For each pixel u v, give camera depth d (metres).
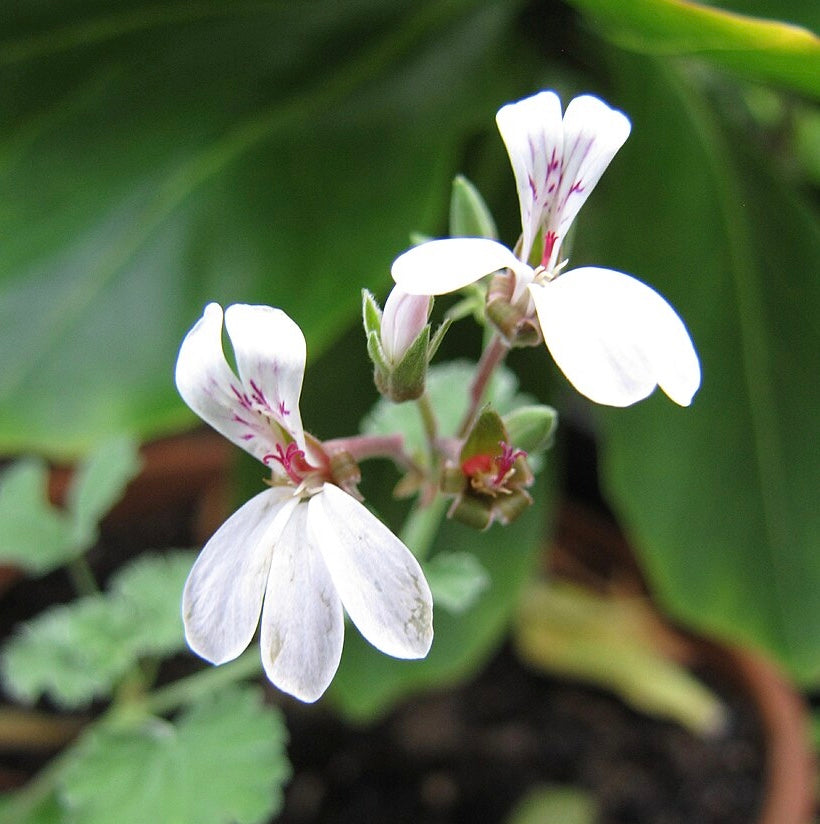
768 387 0.15
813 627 0.16
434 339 0.08
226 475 0.20
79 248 0.13
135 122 0.14
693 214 0.15
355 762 0.16
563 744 0.17
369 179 0.14
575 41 0.15
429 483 0.10
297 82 0.14
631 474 0.16
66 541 0.14
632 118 0.15
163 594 0.13
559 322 0.07
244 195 0.14
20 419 0.13
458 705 0.17
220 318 0.08
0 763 0.16
